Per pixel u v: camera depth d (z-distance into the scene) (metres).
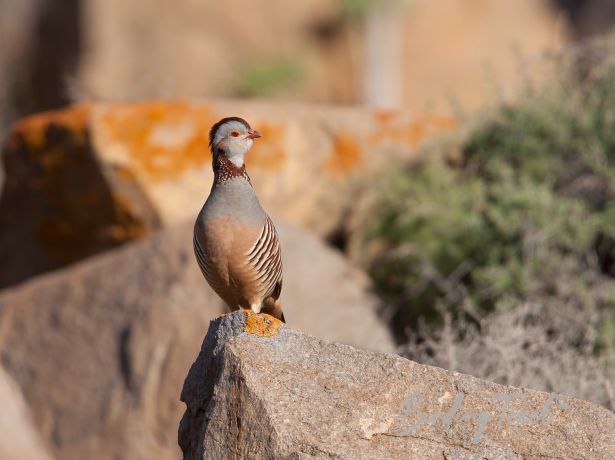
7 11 37.84
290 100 36.22
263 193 16.45
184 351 12.79
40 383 13.48
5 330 14.14
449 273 14.49
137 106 16.42
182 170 16.02
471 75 37.66
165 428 12.48
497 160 14.95
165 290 13.37
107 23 37.06
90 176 16.08
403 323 14.51
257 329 7.17
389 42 36.94
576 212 13.43
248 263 7.88
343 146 16.91
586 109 15.03
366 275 15.30
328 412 6.77
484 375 10.89
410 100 37.50
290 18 37.41
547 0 39.91
